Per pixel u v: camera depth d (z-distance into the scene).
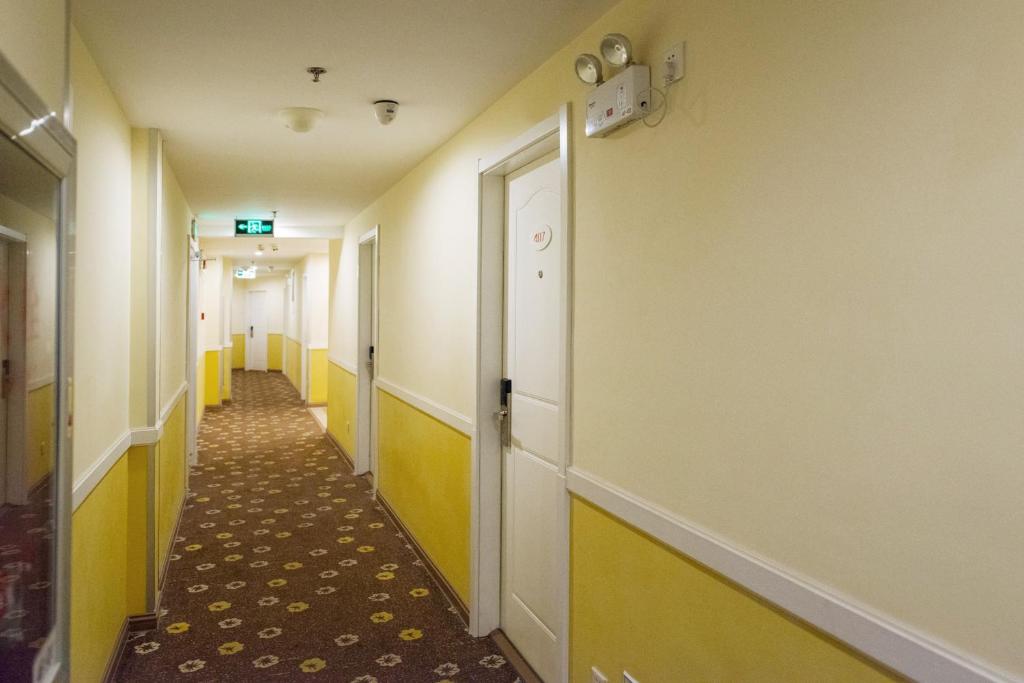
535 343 2.73
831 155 1.26
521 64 2.48
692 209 1.64
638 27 1.88
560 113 2.28
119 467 2.79
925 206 1.08
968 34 1.02
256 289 16.78
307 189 4.96
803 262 1.32
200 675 2.68
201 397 9.10
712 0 1.57
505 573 3.05
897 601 1.13
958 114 1.03
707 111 1.59
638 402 1.87
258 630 3.08
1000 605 0.98
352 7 2.05
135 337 3.13
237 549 4.15
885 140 1.15
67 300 1.49
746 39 1.47
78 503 2.01
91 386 2.22
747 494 1.47
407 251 4.43
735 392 1.50
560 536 2.28
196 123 3.21
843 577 1.23
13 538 1.27
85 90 2.20
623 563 1.94
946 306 1.05
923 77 1.09
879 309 1.16
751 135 1.45
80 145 2.10
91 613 2.28
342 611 3.29
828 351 1.26
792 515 1.35
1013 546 0.96
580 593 2.19
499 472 3.09
